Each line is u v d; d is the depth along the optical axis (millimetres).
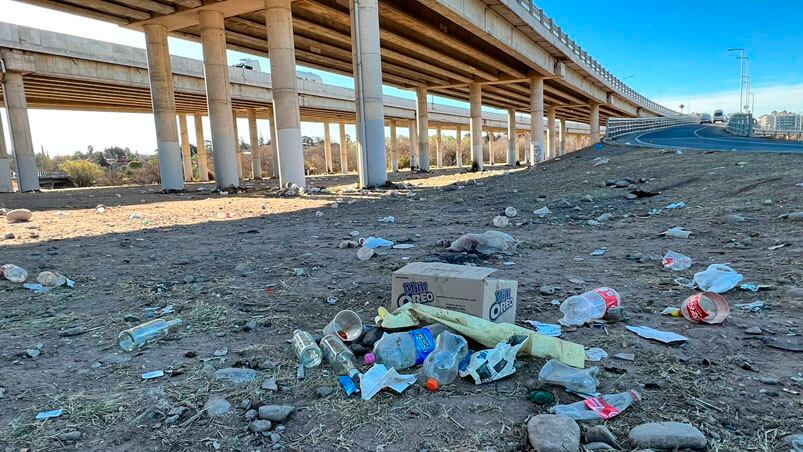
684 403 2396
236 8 22406
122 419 2436
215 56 22750
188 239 9016
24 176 29406
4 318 4320
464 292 3361
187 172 55438
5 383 2906
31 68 27969
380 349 2973
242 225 10969
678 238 6805
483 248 6574
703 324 3518
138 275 6004
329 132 67875
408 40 28891
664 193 11125
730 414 2279
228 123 23500
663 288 4523
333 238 8547
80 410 2537
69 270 6363
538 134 40688
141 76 33719
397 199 15836
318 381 2809
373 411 2449
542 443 2020
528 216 10062
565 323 3656
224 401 2561
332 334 3271
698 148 21875
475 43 31891
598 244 6828
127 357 3299
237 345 3480
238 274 5895
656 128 65812
